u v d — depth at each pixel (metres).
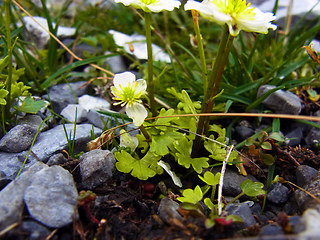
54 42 0.11
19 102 0.09
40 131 0.09
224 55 0.07
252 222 0.07
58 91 0.11
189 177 0.08
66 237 0.06
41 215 0.06
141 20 0.14
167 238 0.06
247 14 0.06
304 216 0.05
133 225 0.06
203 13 0.06
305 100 0.10
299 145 0.09
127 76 0.07
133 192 0.07
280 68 0.11
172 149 0.08
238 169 0.08
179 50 0.13
